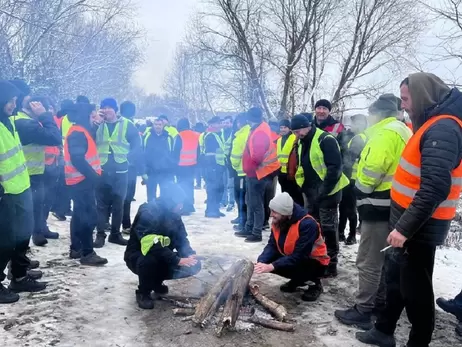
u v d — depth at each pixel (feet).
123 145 19.20
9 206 12.26
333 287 15.29
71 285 14.38
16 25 39.68
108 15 46.62
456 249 20.92
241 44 53.47
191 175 28.19
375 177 11.18
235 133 24.44
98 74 58.39
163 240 12.82
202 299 12.23
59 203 23.65
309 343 11.10
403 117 12.35
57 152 19.63
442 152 8.41
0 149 11.93
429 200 8.34
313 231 13.33
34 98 16.56
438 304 13.15
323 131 16.02
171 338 11.14
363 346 10.97
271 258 14.28
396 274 10.18
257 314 12.37
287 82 53.93
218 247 20.07
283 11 52.31
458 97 8.85
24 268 13.58
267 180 20.92
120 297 13.62
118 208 19.58
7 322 11.56
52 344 10.57
